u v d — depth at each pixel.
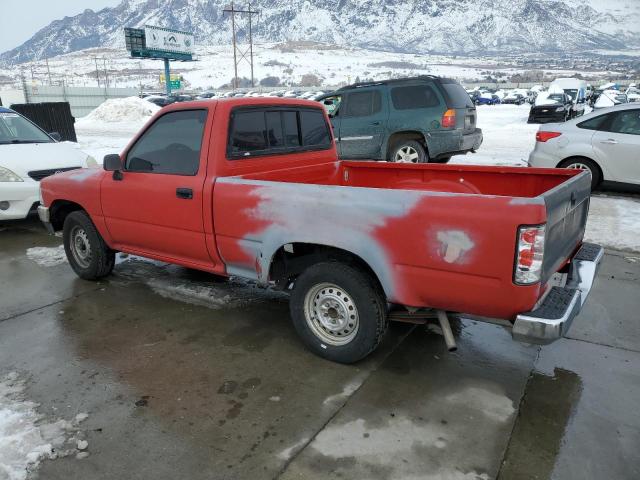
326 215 3.32
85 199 4.88
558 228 3.12
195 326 4.21
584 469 2.60
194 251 4.17
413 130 10.17
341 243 3.29
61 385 3.37
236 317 4.37
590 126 8.70
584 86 36.47
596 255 3.64
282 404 3.14
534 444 2.78
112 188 4.58
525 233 2.70
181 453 2.73
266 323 4.26
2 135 8.00
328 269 3.46
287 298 4.77
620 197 8.70
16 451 2.75
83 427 2.94
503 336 4.03
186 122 4.06
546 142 9.06
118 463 2.66
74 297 4.85
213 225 3.91
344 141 10.95
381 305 3.40
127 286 5.11
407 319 3.49
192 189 3.96
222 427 2.93
